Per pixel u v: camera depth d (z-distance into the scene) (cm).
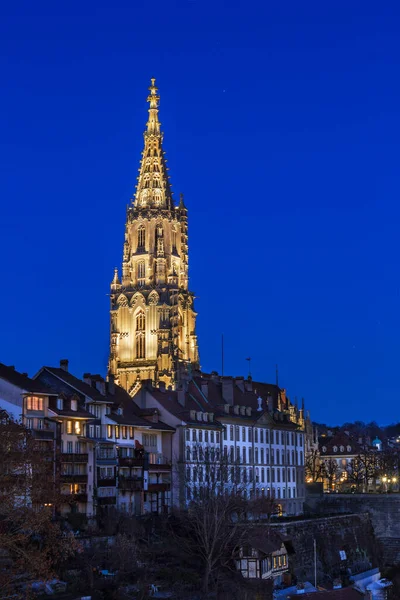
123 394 17650
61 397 14662
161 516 15062
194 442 17538
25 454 9950
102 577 12056
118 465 15538
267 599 13362
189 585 12762
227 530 13825
